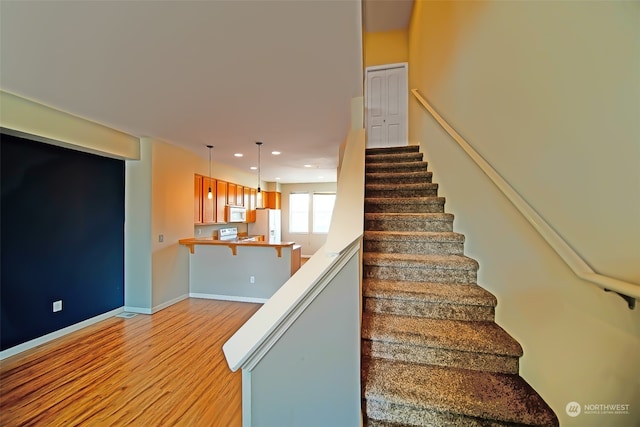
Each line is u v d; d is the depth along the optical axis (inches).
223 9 55.9
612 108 31.0
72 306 127.7
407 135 170.6
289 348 36.9
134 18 57.9
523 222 51.1
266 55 73.0
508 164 54.9
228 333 123.6
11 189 107.3
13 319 106.7
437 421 44.8
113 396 79.4
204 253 180.7
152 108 108.6
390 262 74.9
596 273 33.2
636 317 30.0
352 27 61.9
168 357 101.7
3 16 56.4
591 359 36.0
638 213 28.4
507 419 42.4
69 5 53.6
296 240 354.9
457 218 86.3
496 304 60.6
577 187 36.8
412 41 158.4
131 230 153.1
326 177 307.9
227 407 75.2
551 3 41.0
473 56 72.2
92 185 138.1
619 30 29.8
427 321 61.8
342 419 41.8
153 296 152.0
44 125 106.2
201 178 201.6
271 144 165.6
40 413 72.6
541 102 44.2
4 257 105.1
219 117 119.7
